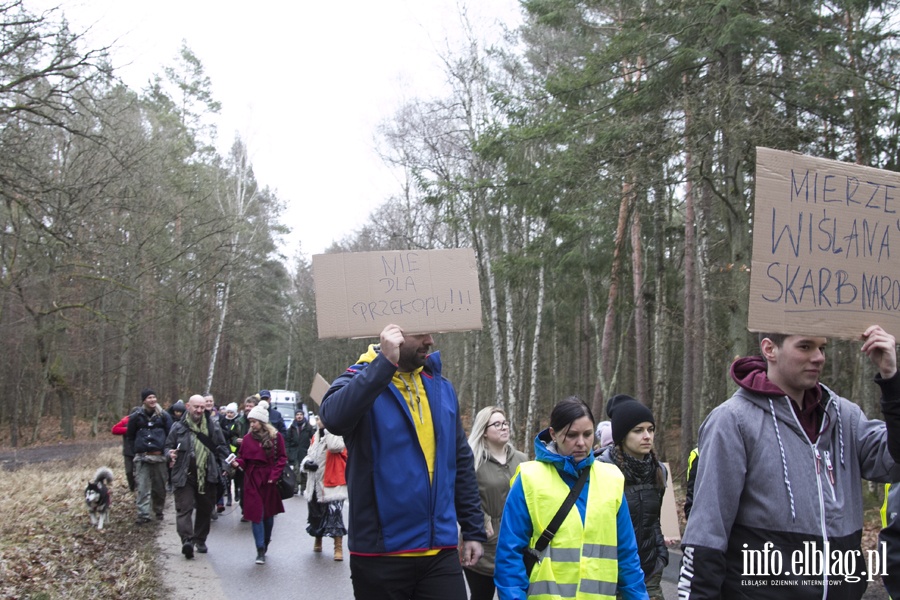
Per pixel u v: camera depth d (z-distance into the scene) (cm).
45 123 1366
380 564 419
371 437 427
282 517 1539
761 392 337
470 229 2839
